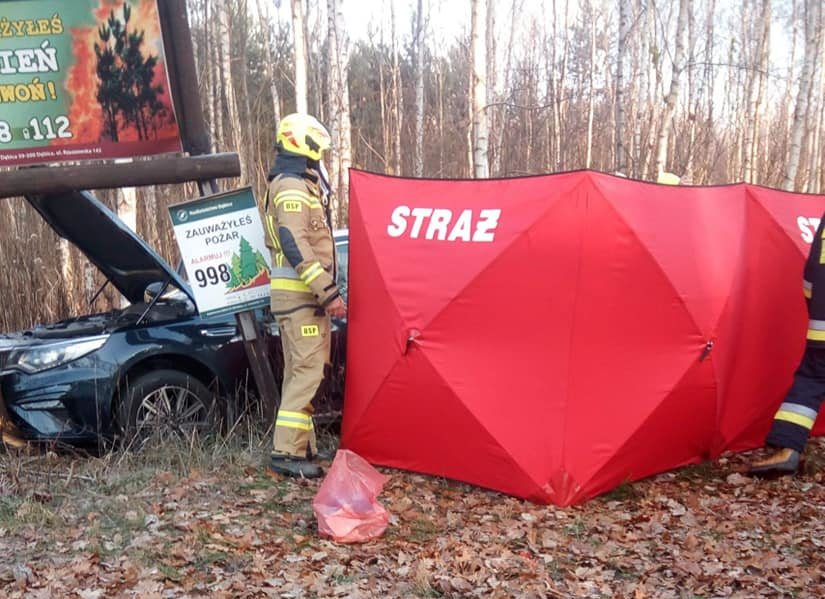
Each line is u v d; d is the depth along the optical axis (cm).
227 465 527
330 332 534
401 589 377
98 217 572
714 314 502
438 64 2505
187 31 548
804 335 570
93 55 541
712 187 540
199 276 550
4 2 529
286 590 372
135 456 536
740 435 570
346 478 441
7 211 909
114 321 613
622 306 479
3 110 540
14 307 884
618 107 1198
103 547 414
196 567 395
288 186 500
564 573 400
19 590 368
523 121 1916
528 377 482
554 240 475
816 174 2405
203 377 586
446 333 495
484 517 462
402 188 539
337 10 1377
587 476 478
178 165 546
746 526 456
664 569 407
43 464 535
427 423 510
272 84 1755
